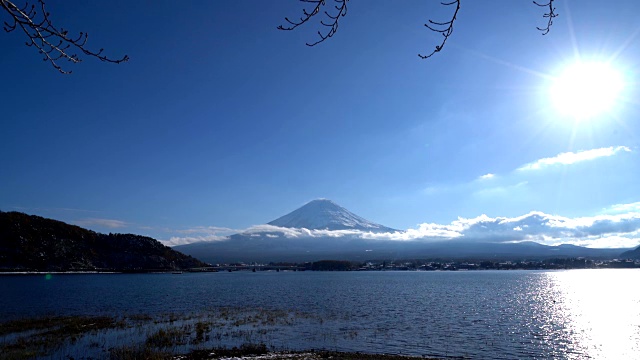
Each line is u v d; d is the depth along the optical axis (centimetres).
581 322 5309
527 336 4234
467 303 7688
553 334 4378
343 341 3803
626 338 4184
